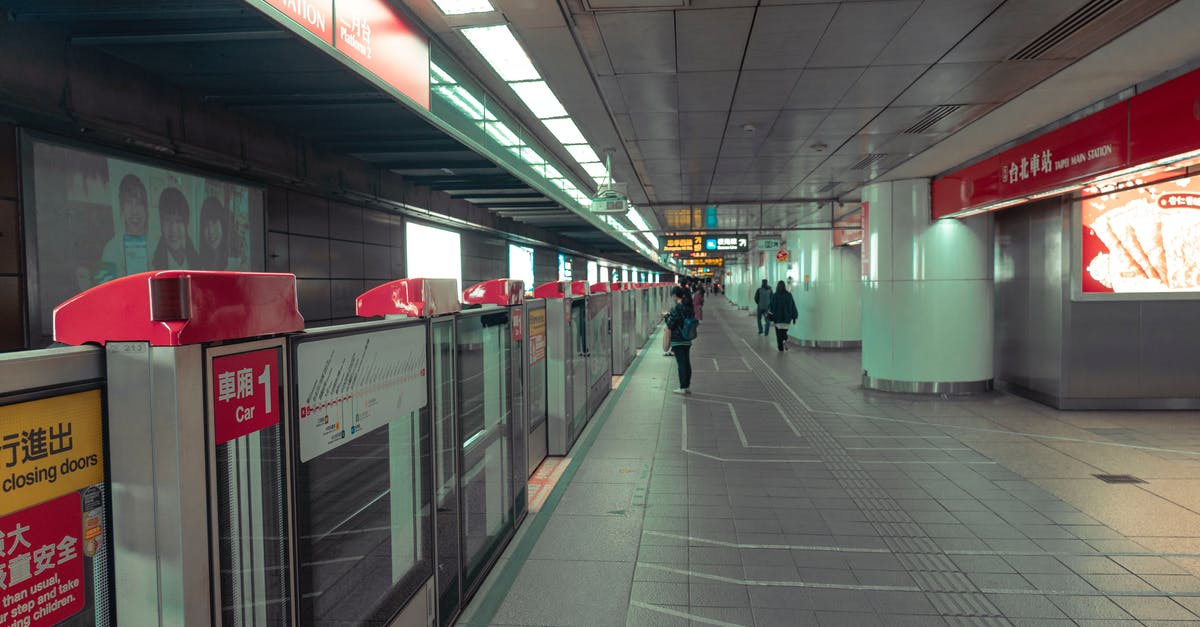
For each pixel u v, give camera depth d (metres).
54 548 1.33
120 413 1.46
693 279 31.53
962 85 5.81
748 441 7.04
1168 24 4.38
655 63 5.38
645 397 9.86
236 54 4.17
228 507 1.66
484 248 14.09
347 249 8.27
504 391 4.30
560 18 4.44
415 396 2.85
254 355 1.72
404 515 2.84
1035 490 5.30
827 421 8.03
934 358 9.80
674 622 3.27
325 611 2.34
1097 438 7.06
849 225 15.56
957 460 6.21
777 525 4.57
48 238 4.12
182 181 5.32
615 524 4.61
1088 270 8.45
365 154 7.36
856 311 17.05
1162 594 3.52
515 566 3.94
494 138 7.14
